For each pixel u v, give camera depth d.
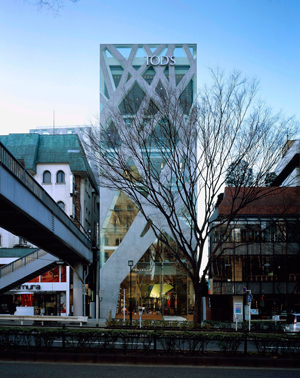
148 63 42.69
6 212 20.45
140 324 27.33
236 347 15.04
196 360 14.38
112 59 43.25
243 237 39.19
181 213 40.34
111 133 25.81
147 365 14.24
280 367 14.22
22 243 48.47
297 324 25.36
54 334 15.35
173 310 41.56
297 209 39.62
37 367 13.62
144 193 41.16
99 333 15.38
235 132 20.19
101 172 32.66
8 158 17.97
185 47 43.22
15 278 36.75
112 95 41.31
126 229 43.00
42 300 45.16
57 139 51.06
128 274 42.28
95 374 12.57
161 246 42.38
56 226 27.92
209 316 43.91
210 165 20.73
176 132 22.23
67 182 49.25
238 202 39.06
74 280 41.38
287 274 38.72
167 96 23.38
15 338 15.52
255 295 39.06
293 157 39.69
